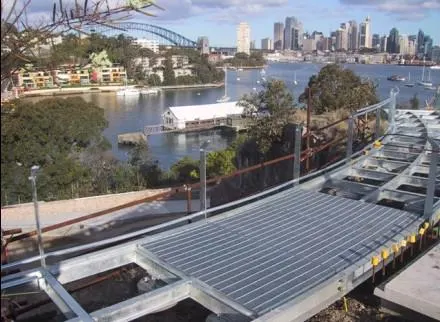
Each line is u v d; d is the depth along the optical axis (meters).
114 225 17.92
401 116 10.40
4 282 3.30
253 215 4.90
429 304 3.24
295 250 3.94
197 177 23.83
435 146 4.66
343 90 24.81
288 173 15.98
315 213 4.94
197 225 4.59
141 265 3.95
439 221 5.12
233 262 3.70
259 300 3.07
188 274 3.48
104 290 6.38
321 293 3.25
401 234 4.27
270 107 23.28
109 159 28.19
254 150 22.09
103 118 29.33
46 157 23.34
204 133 53.25
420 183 5.90
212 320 3.12
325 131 14.77
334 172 6.46
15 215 19.05
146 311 3.16
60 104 26.09
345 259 3.73
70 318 2.96
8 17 2.07
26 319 4.79
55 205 19.80
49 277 3.39
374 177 6.38
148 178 25.83
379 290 3.52
